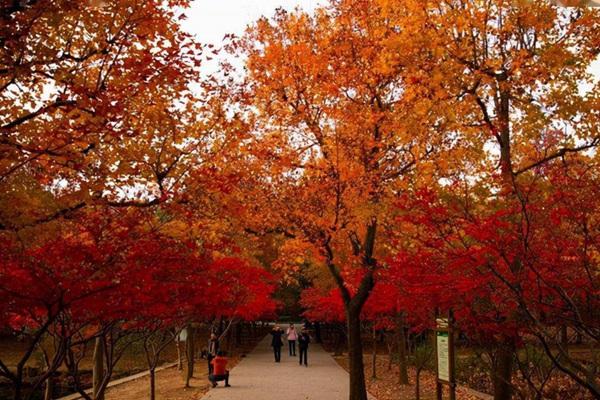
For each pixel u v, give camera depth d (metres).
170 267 6.56
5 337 30.34
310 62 12.24
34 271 5.28
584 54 8.74
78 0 5.61
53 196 6.20
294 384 19.58
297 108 12.69
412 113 9.65
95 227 6.09
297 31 12.98
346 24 12.14
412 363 26.83
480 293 7.86
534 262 6.45
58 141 6.00
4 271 5.33
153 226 7.07
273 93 12.94
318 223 12.35
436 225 7.12
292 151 12.66
